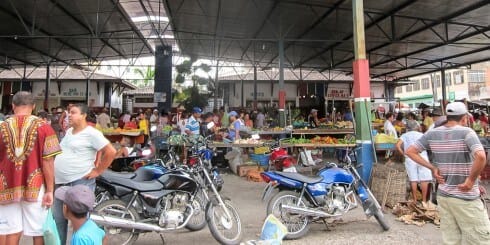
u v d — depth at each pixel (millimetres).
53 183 3205
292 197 4801
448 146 3344
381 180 6180
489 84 38250
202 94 20438
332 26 14344
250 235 4789
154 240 4629
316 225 5270
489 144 8914
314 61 22266
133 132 10688
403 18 12758
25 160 3023
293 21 14180
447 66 21719
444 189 3361
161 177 4422
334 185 4938
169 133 10898
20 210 3037
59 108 10250
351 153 6719
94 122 5324
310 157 8898
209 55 24062
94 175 3590
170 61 19750
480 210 3203
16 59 21938
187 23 17203
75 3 14000
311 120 15742
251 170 9656
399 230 4996
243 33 17219
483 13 11766
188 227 4895
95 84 26734
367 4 11430
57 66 25344
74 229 2357
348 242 4543
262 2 12422
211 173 5312
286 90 27125
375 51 18141
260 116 16125
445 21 12680
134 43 21875
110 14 14281
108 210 4055
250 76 26656
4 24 15469
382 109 20031
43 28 16484
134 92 32344
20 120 3080
